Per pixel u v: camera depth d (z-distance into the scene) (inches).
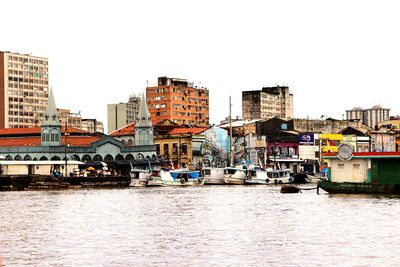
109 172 6865.2
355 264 1802.4
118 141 7465.6
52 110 7175.2
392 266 1774.1
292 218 2881.4
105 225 2723.9
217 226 2637.8
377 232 2370.8
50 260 1911.9
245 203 3809.1
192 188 5989.2
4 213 3304.6
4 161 6407.5
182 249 2076.8
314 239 2233.0
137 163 7431.1
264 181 6791.3
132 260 1903.3
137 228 2608.3
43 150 6998.0
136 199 4315.9
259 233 2404.0
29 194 5113.2
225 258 1916.8
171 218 2974.9
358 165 4443.9
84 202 4079.7
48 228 2635.3
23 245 2185.0
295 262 1843.0
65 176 6353.3
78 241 2263.8
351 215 2945.4
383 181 4357.8
